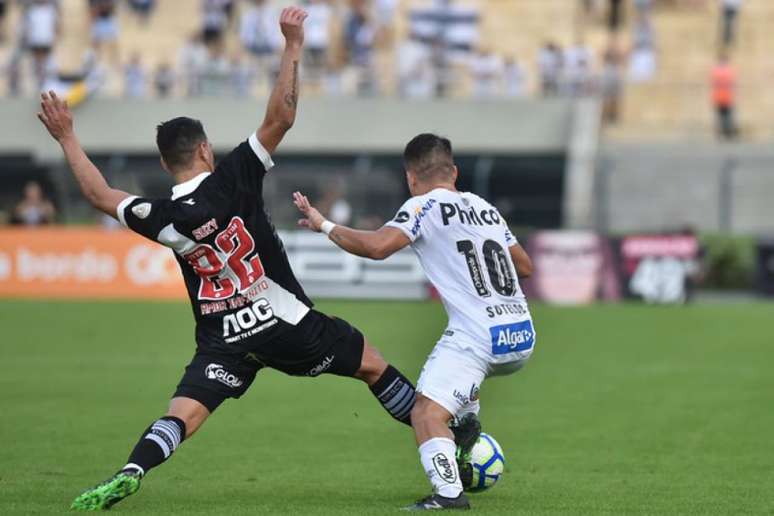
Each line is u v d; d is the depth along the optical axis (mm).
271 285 25188
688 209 116062
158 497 27344
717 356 57688
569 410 42250
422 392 25422
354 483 29719
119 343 61812
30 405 42531
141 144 118250
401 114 120250
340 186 112625
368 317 73875
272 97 24656
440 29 127438
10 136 118750
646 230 115812
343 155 119250
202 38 126688
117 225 96000
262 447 35000
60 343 61812
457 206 25844
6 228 89062
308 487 29062
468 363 25250
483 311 25375
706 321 73812
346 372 26016
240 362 25281
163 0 133625
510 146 119312
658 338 65125
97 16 126875
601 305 84562
